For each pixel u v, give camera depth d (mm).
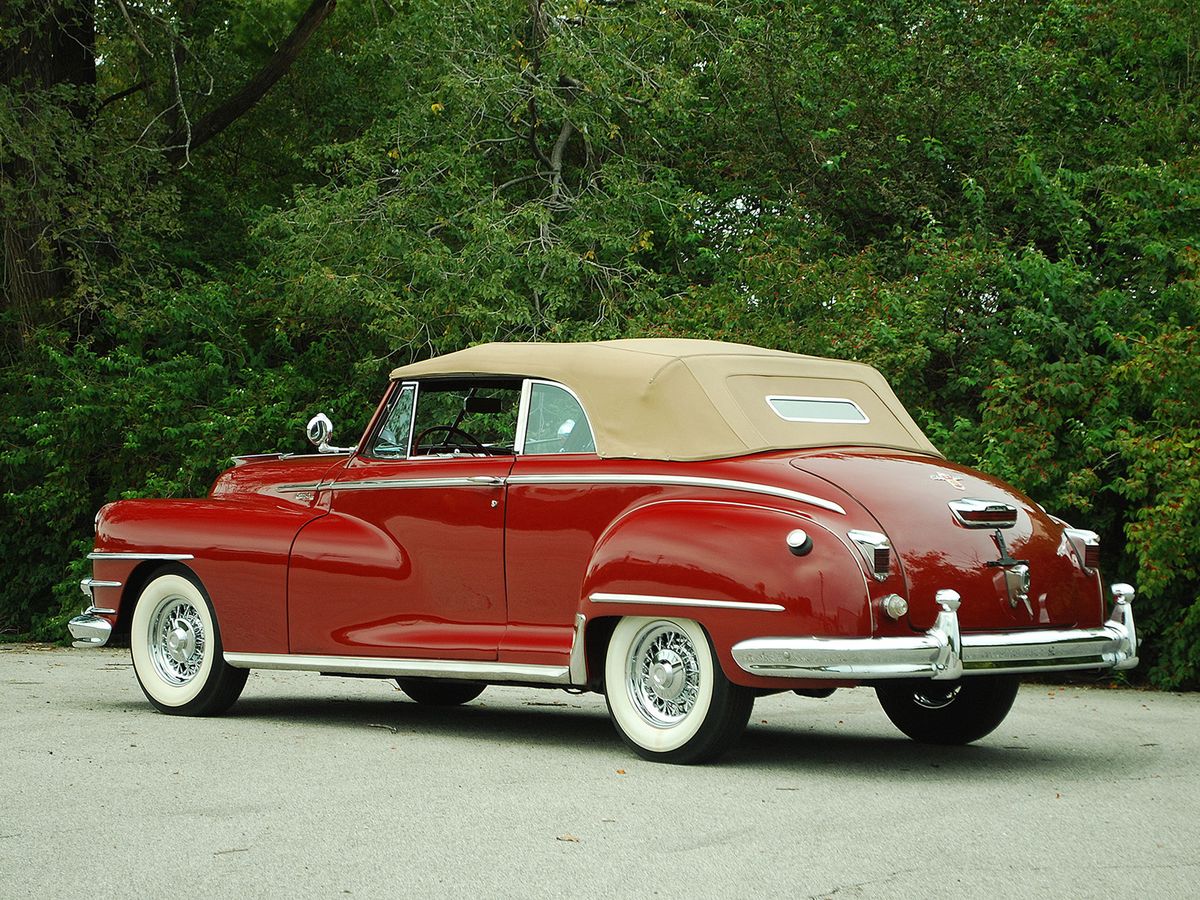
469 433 8156
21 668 12555
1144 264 14227
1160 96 16625
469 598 7672
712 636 6520
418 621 7844
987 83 19422
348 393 19125
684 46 20516
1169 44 17359
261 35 29594
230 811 5668
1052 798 6008
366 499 8195
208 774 6527
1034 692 11383
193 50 26312
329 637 8133
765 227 18781
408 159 19891
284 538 8344
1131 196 14461
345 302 18406
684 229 20297
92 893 4414
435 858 4867
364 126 28328
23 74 22125
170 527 8773
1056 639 6707
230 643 8516
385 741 7641
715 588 6500
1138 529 11531
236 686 8664
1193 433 11758
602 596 6859
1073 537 7113
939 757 7262
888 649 6211
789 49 20516
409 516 7949
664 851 4973
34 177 21219
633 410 7277
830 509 6480
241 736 7805
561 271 18203
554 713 9242
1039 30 20719
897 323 14133
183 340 21047
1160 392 12172
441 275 18000
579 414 7477
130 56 27984
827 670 6234
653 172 21062
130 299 21438
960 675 6367
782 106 20500
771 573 6383
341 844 5082
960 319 14609
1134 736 8289
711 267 19938
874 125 19891
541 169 21250
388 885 4512
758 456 6941
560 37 19703
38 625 18859
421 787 6195
